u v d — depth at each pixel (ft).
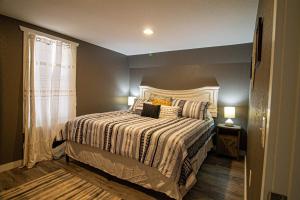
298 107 1.56
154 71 14.97
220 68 12.26
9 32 8.18
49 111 9.84
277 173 1.65
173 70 14.07
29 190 6.95
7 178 7.75
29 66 8.86
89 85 12.41
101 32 9.95
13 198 6.45
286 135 1.61
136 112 11.85
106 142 7.66
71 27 9.25
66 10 7.34
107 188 7.25
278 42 1.63
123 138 7.24
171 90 14.07
